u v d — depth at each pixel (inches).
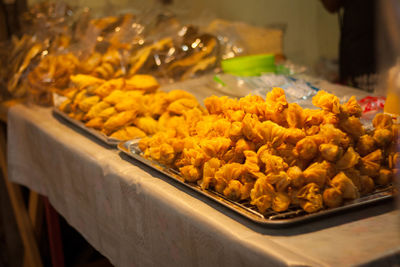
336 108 32.0
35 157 59.9
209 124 38.1
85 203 48.0
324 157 30.4
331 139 30.4
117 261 43.8
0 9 82.4
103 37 68.6
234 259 28.4
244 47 80.7
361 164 32.0
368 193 31.7
